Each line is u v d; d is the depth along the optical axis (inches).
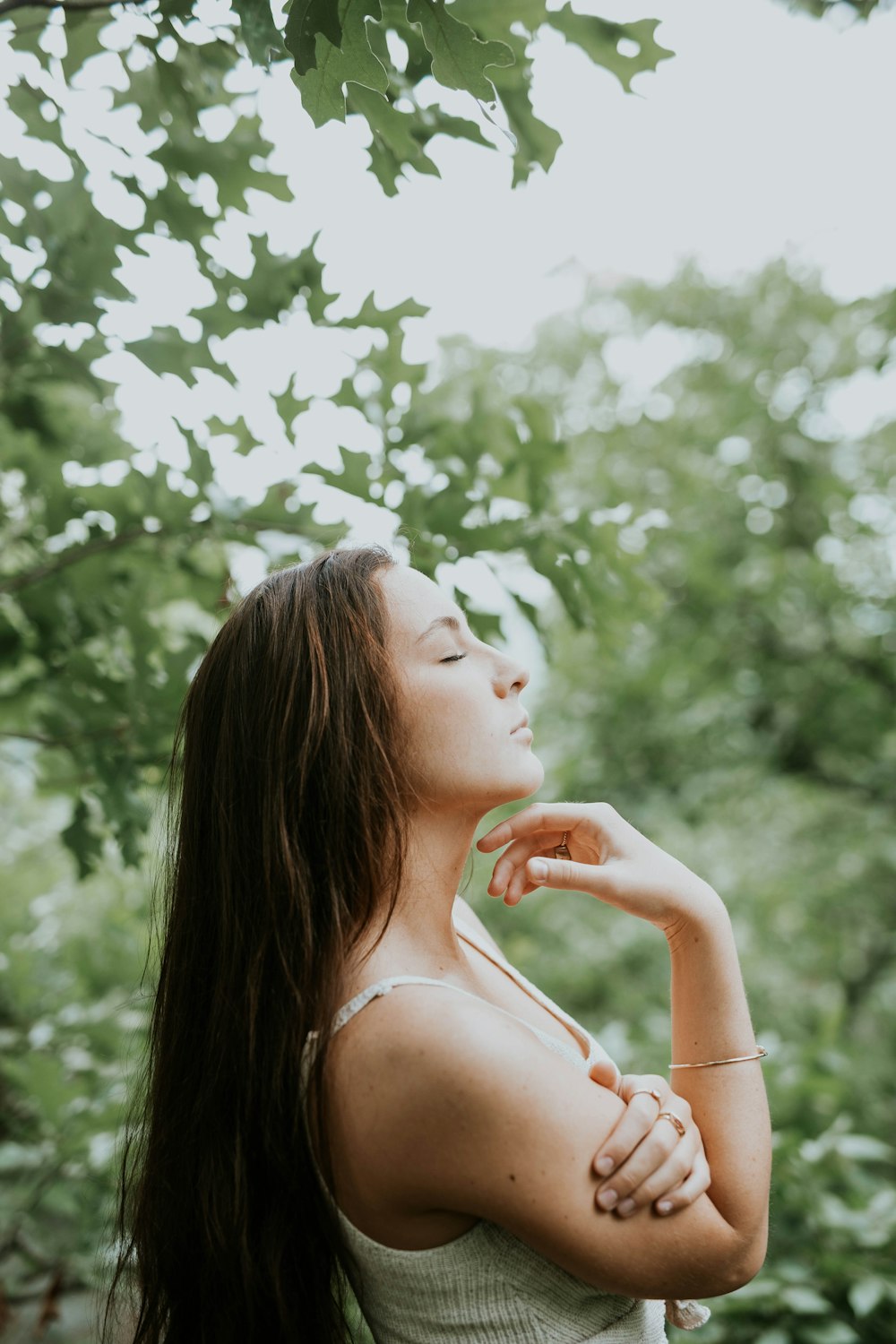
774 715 248.1
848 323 221.6
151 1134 43.8
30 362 65.3
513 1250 35.5
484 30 48.4
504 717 40.5
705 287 244.2
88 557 72.6
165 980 44.9
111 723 69.5
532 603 75.2
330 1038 36.3
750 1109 38.6
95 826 90.7
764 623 240.4
